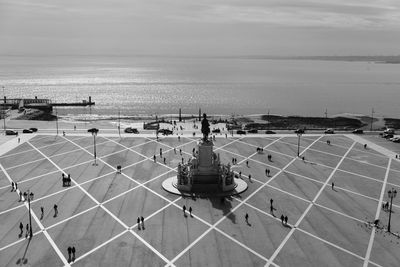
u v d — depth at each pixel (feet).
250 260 173.88
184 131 440.04
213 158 272.72
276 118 597.52
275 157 331.36
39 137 392.27
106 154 333.42
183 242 189.16
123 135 406.21
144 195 246.27
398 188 263.49
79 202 233.76
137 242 188.75
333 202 238.89
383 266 170.60
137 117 629.92
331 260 174.60
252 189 258.78
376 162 321.52
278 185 266.36
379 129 501.56
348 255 179.01
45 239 190.29
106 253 178.40
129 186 260.83
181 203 235.40
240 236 195.72
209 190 254.06
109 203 233.14
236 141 384.88
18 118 533.55
